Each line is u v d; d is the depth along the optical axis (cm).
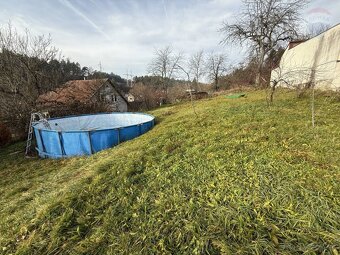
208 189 270
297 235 184
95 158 564
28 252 225
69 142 668
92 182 334
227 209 228
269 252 174
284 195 231
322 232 181
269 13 1888
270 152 335
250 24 1973
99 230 237
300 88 855
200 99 1778
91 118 1063
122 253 203
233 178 284
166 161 372
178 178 311
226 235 200
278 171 279
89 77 2555
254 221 207
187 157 376
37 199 350
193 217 229
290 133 404
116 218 250
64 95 1509
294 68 1045
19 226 273
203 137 463
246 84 2150
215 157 355
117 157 438
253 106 717
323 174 260
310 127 426
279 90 1050
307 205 213
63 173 492
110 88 2308
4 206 372
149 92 3031
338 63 773
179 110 1180
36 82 1261
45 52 1306
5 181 532
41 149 741
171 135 532
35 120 984
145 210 255
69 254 214
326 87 827
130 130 711
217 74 3180
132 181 323
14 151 857
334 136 369
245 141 397
